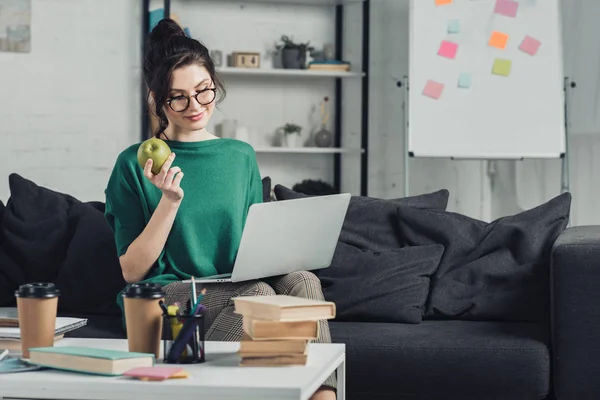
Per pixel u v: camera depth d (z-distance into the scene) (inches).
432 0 209.2
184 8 241.4
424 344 102.4
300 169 246.7
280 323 70.1
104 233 121.3
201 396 62.7
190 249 101.1
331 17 247.0
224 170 104.8
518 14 207.5
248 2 243.8
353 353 103.0
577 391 99.7
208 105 98.9
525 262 116.6
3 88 230.4
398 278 116.3
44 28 232.1
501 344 101.6
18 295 72.4
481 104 206.5
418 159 239.8
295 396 62.1
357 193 248.2
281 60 238.4
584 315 99.7
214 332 87.5
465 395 101.7
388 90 245.3
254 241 90.9
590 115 210.7
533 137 205.5
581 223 213.2
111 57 235.3
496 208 232.4
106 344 78.8
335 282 116.9
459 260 120.0
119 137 236.1
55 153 233.3
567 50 216.5
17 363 69.9
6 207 127.2
